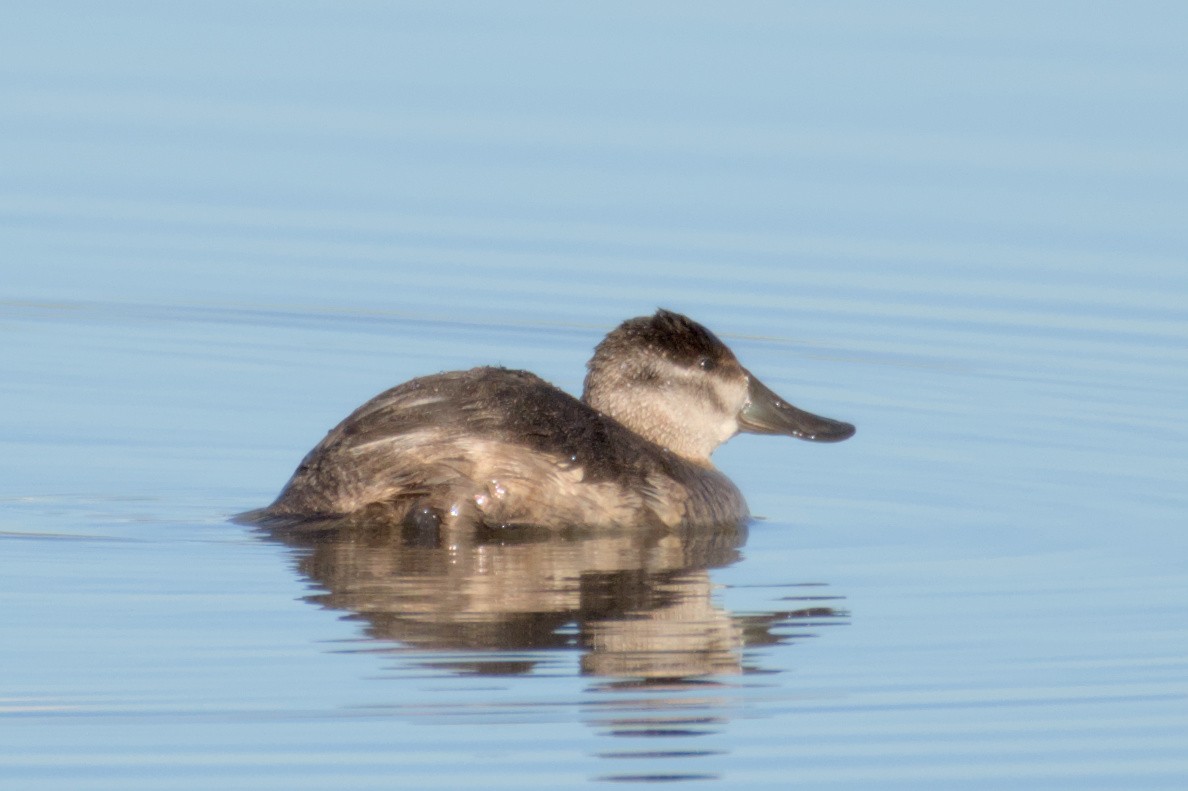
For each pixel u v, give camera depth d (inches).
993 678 429.7
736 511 562.6
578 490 521.7
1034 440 660.7
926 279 828.0
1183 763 387.5
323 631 442.0
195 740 384.5
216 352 746.8
